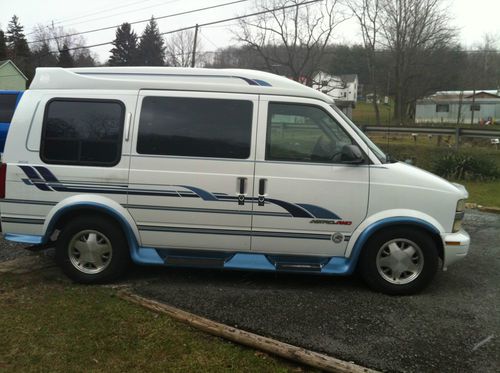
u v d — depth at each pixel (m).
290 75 34.06
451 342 3.60
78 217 4.62
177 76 4.58
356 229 4.43
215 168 4.43
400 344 3.56
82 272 4.65
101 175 4.50
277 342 3.45
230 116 4.45
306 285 4.75
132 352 3.35
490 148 14.17
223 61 34.50
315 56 34.22
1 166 4.60
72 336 3.55
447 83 44.88
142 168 4.47
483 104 45.91
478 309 4.25
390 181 4.37
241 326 3.80
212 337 3.60
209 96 4.48
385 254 4.52
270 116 4.45
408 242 4.48
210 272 5.10
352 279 4.97
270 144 4.42
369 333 3.72
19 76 48.78
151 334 3.61
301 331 3.73
